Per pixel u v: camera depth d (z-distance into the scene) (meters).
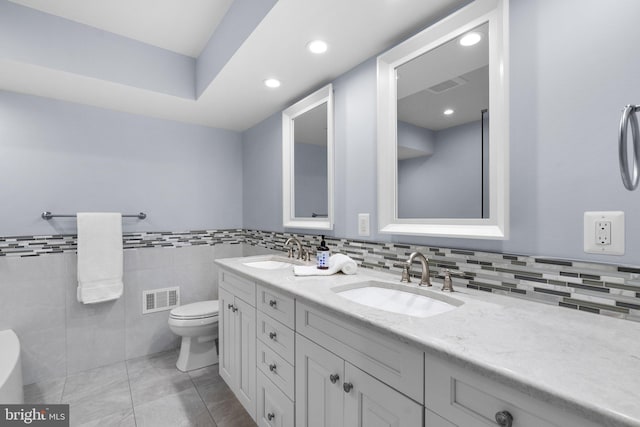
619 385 0.55
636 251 0.87
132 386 2.13
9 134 2.12
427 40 1.39
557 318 0.91
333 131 1.96
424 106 1.44
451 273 1.33
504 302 1.08
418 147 1.47
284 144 2.42
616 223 0.90
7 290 2.10
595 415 0.49
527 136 1.08
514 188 1.12
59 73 1.85
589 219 0.95
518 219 1.11
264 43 1.58
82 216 2.26
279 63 1.78
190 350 2.37
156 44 2.15
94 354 2.39
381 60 1.59
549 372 0.60
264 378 1.57
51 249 2.24
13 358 1.78
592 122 0.94
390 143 1.59
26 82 1.98
